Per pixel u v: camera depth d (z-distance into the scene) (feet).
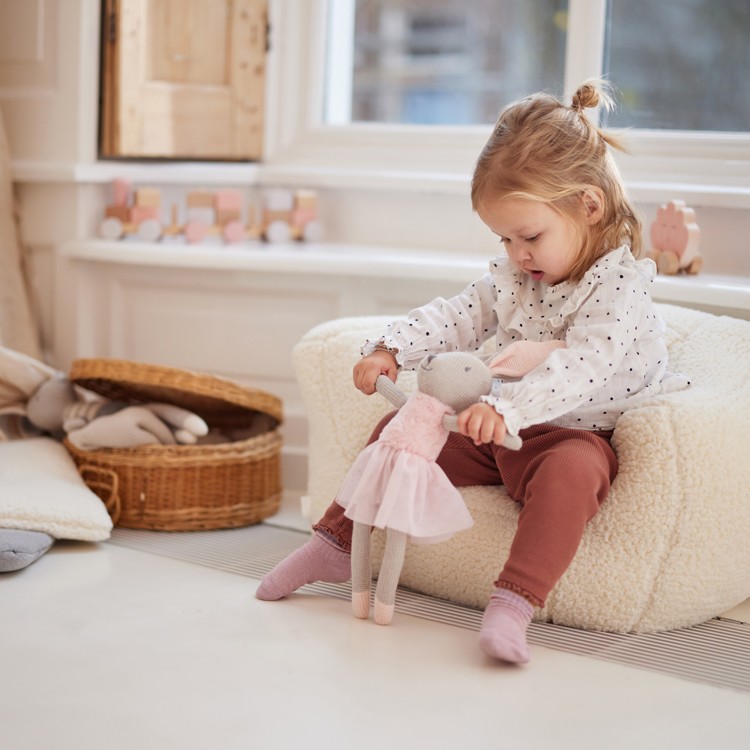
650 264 5.03
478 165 4.96
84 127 7.50
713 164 7.24
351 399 5.63
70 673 4.13
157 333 7.64
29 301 7.76
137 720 3.76
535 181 4.73
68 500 5.74
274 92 8.55
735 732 3.86
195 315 7.52
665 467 4.70
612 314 4.76
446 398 4.58
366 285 7.08
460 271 6.64
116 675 4.12
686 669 4.45
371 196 8.16
